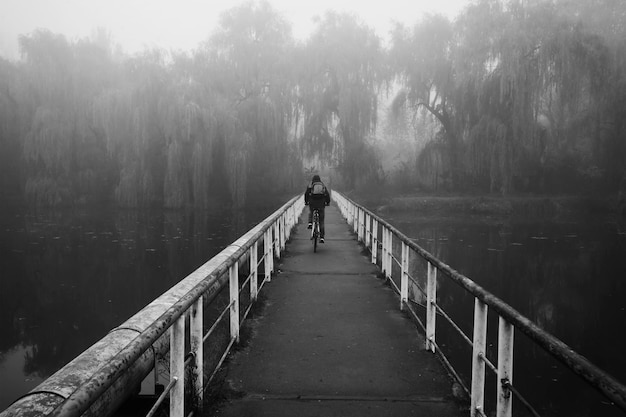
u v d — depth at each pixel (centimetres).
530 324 246
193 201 3375
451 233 2523
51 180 3366
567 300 1343
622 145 3192
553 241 2269
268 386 422
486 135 3225
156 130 3294
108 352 270
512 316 267
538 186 3628
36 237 2361
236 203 3300
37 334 1115
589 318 1185
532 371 834
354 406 387
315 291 779
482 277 1589
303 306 687
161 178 3391
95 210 3378
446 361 457
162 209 3381
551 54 3122
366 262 1049
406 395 406
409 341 539
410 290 1273
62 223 2853
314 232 1191
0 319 1215
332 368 463
